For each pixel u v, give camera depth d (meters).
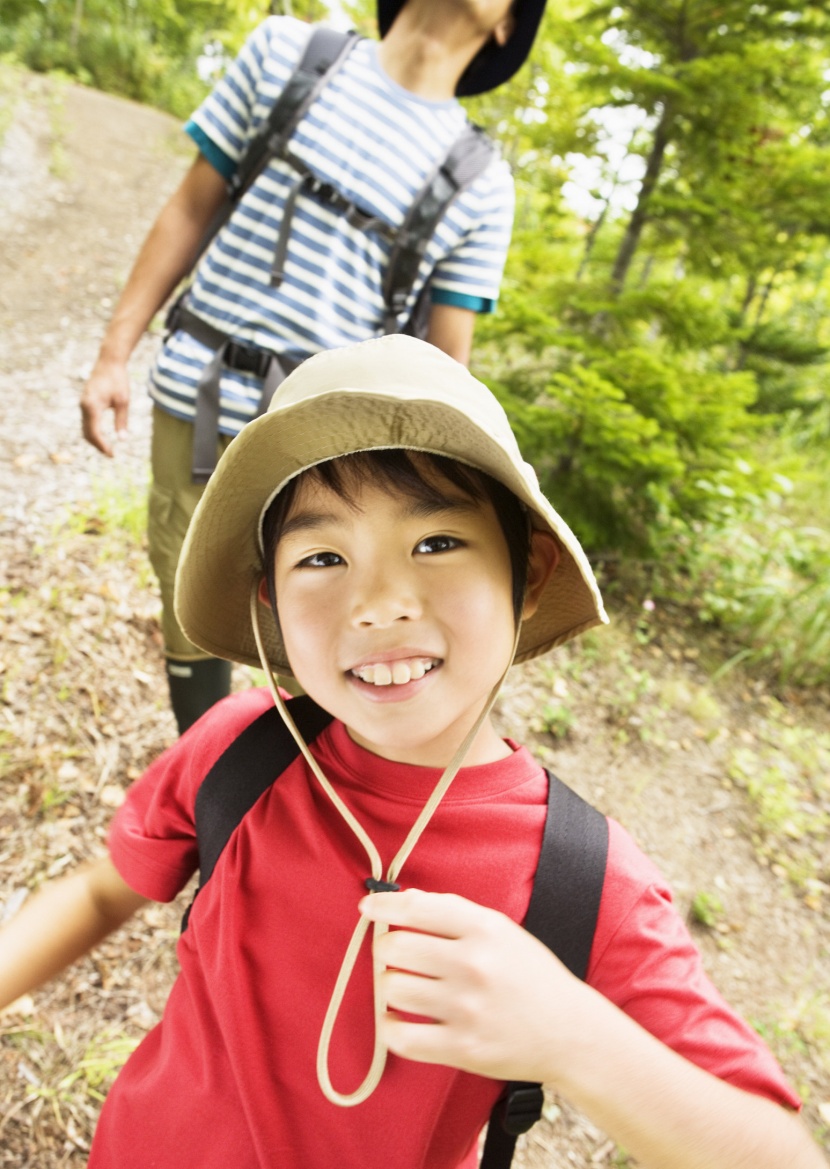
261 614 1.02
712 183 4.50
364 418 0.67
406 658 0.70
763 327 7.75
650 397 4.01
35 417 4.36
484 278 1.86
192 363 1.75
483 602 0.72
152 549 1.96
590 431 3.90
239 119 1.77
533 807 0.84
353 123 1.68
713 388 4.11
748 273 4.96
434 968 0.63
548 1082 0.66
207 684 2.09
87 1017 1.92
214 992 0.87
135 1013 1.96
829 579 4.76
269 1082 0.83
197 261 2.02
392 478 0.70
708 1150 0.67
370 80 1.71
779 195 4.58
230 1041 0.84
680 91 4.17
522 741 3.35
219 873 0.90
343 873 0.83
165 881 1.04
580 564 0.75
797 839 3.32
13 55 13.54
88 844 2.27
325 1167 0.82
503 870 0.80
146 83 15.99
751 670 4.39
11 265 6.46
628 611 4.48
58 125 10.36
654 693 3.91
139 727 2.69
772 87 4.50
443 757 0.85
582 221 7.21
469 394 0.71
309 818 0.86
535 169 6.00
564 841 0.81
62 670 2.76
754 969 2.70
